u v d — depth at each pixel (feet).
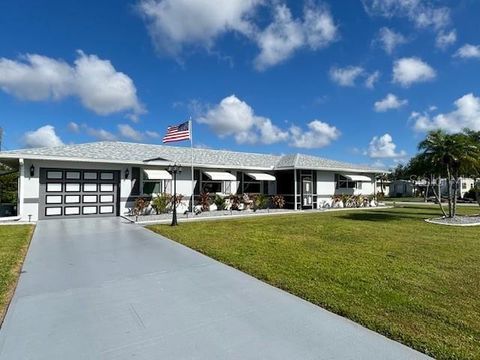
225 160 92.58
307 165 96.32
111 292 21.57
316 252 34.17
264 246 37.19
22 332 15.69
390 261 30.32
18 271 26.21
